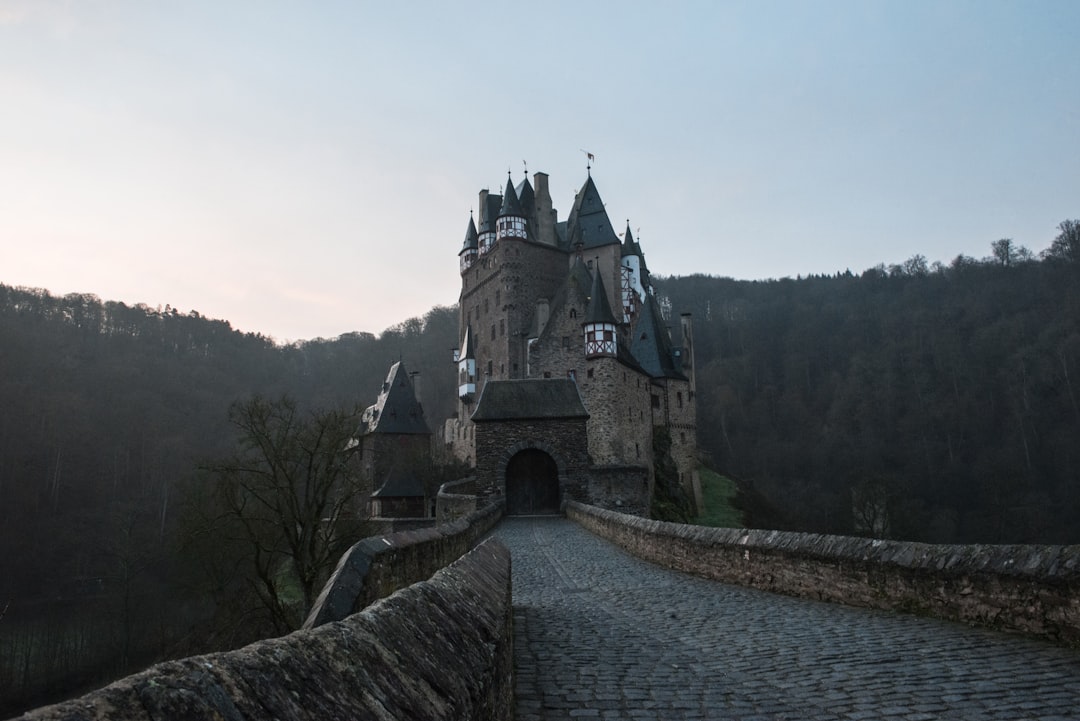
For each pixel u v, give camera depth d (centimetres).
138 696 138
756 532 1247
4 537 5709
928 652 693
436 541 1147
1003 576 753
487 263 8212
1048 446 7762
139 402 7850
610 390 5669
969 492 7981
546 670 712
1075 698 536
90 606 4972
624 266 8225
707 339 13375
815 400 10938
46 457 6475
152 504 6259
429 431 7506
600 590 1291
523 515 3669
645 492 3803
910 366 10112
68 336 8775
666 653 779
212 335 11106
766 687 626
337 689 206
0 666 3888
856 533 7675
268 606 2806
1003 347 9356
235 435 8106
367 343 12675
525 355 7581
